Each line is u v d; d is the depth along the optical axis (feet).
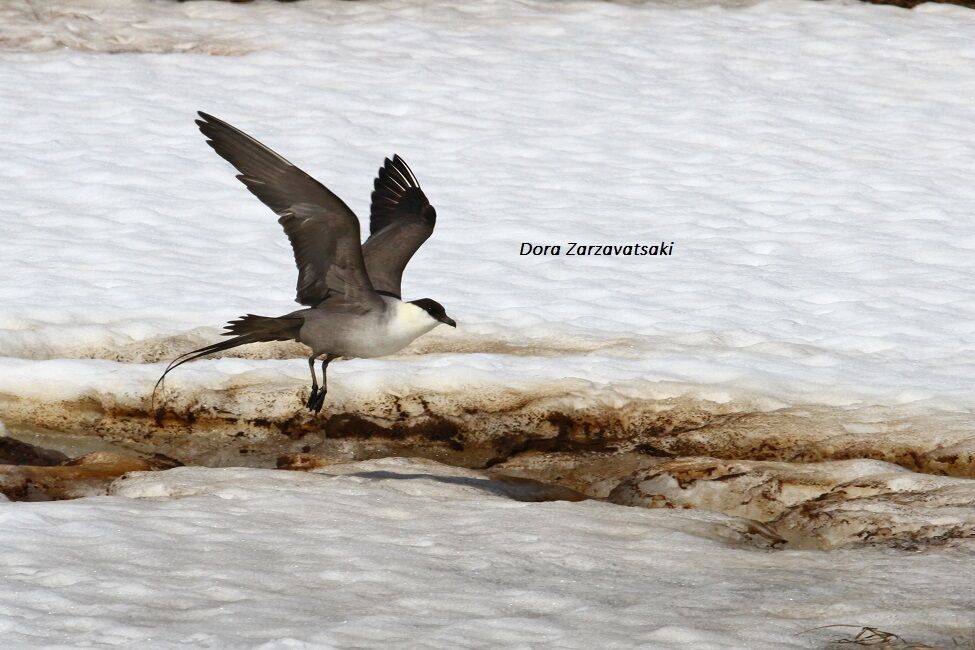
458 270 58.13
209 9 94.48
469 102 79.71
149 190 65.72
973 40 90.43
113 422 45.01
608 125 77.05
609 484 41.57
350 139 73.77
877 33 91.56
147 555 29.55
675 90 82.17
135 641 24.14
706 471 39.75
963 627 25.99
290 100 78.89
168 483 37.11
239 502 34.86
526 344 50.34
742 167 71.67
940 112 79.36
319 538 31.65
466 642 24.68
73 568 28.32
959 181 69.51
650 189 68.74
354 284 32.19
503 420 44.91
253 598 26.99
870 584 28.86
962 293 55.31
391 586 28.22
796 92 82.12
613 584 28.84
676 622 26.23
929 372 47.01
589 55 87.40
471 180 69.21
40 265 55.83
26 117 73.82
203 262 57.57
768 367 47.50
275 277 56.18
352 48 87.66
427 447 44.83
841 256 60.29
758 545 34.04
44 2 92.53
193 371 46.39
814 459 41.52
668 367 47.57
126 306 51.93
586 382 46.09
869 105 80.48
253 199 65.77
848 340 50.49
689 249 61.21
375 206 35.70
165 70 82.53
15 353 47.47
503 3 96.89
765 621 26.21
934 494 36.50
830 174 70.59
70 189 65.00
